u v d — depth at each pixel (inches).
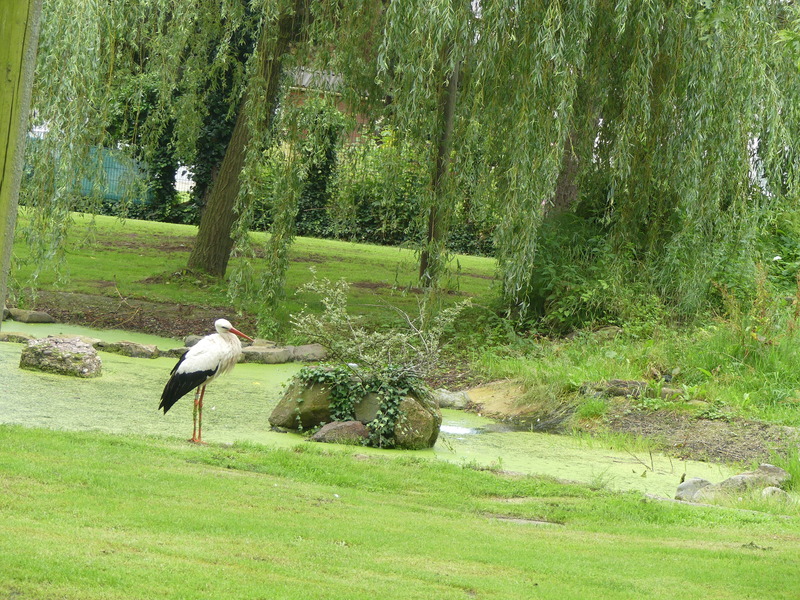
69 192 635.5
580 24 605.0
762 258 743.7
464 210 775.7
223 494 300.0
